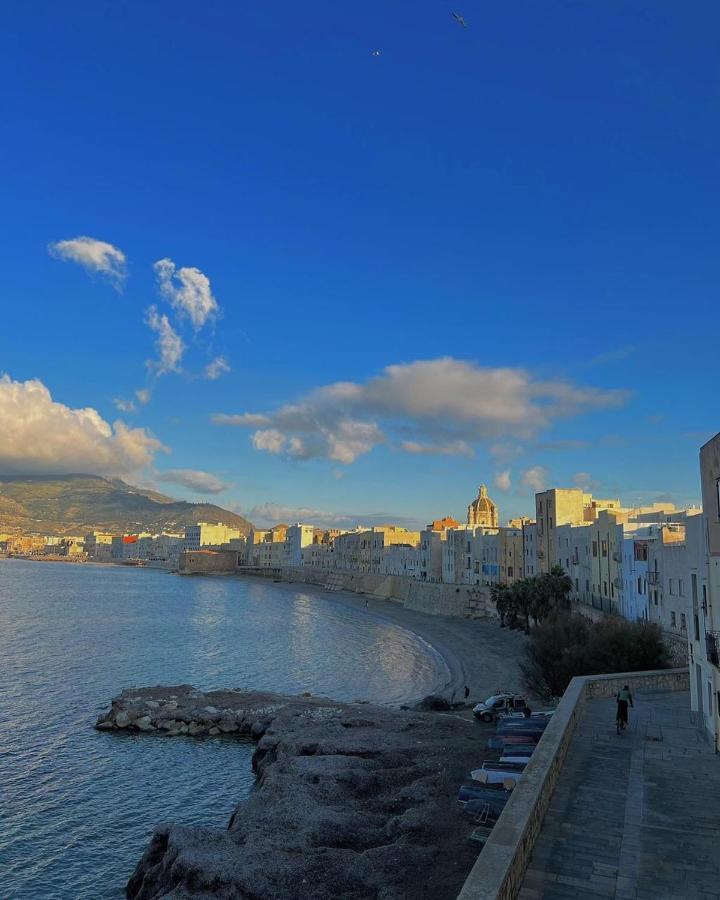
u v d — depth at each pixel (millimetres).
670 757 22406
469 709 58750
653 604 62688
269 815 29531
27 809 37812
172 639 107250
